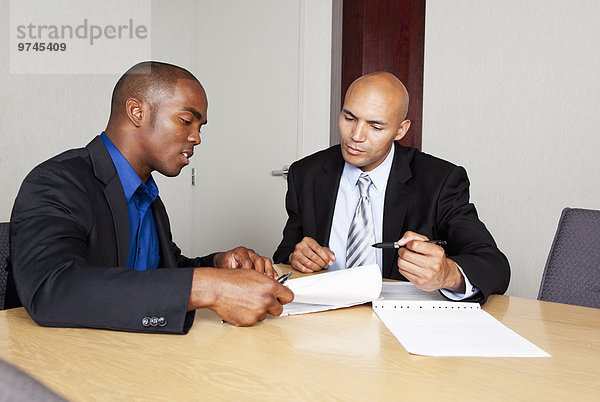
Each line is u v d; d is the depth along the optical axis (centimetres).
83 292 85
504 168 282
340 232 178
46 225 96
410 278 111
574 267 140
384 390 66
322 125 330
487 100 285
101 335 85
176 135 119
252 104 363
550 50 268
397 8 303
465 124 292
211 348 80
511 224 282
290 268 157
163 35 375
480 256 127
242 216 371
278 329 92
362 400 63
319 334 89
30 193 102
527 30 274
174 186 388
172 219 388
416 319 99
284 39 345
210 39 385
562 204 268
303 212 185
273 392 64
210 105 387
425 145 305
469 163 292
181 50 387
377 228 172
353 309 108
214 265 139
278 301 96
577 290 138
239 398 62
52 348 78
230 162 377
